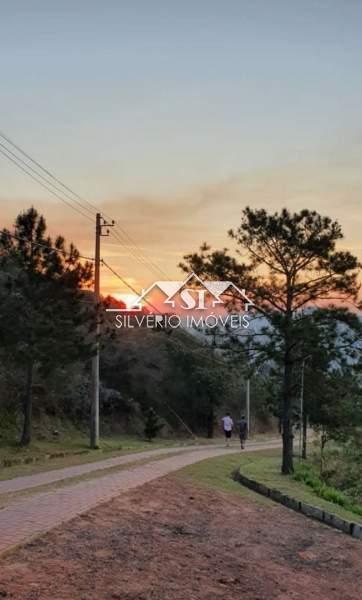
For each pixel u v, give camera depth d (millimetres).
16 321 23828
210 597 7031
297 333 21844
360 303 22781
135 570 7613
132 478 15766
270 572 8570
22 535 8430
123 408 46656
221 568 8375
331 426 33156
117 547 8562
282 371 26781
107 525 9828
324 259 22484
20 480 14891
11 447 23906
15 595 6129
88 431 37406
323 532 11812
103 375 51219
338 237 22375
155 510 11695
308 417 37625
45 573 6977
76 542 8500
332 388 33000
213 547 9531
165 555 8539
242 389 62156
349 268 22438
